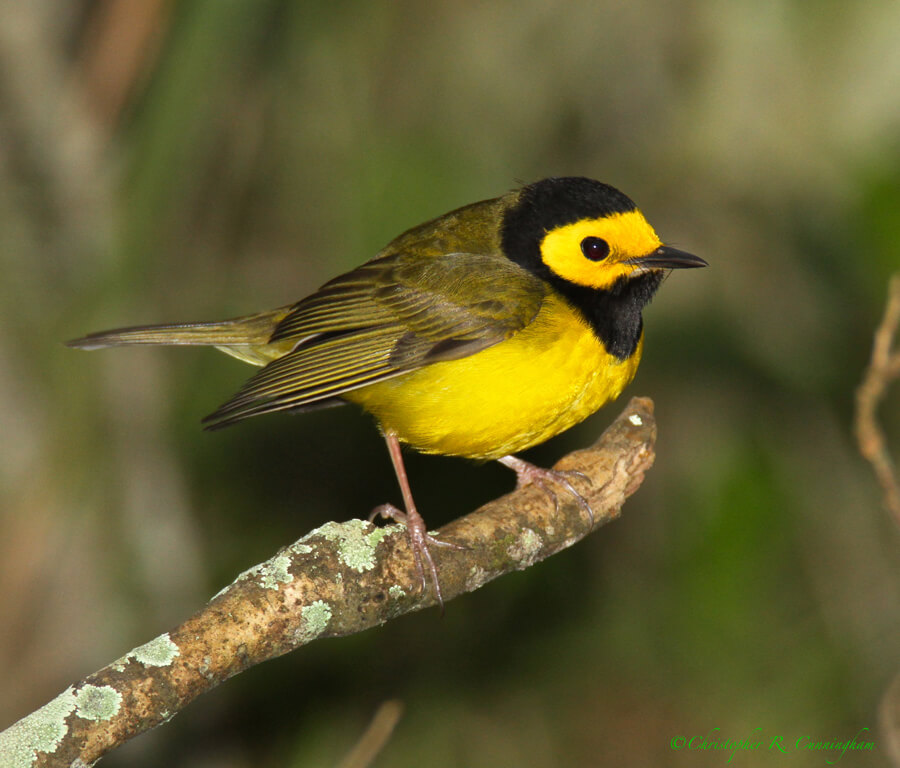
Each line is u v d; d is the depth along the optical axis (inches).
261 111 487.8
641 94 509.7
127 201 394.0
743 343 542.0
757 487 542.6
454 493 561.0
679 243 534.3
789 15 493.0
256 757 499.8
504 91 501.4
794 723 509.4
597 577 550.9
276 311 387.5
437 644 529.3
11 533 416.2
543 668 530.9
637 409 335.6
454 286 340.5
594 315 339.3
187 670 239.1
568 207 341.7
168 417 466.0
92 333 386.9
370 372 341.4
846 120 502.6
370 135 492.7
